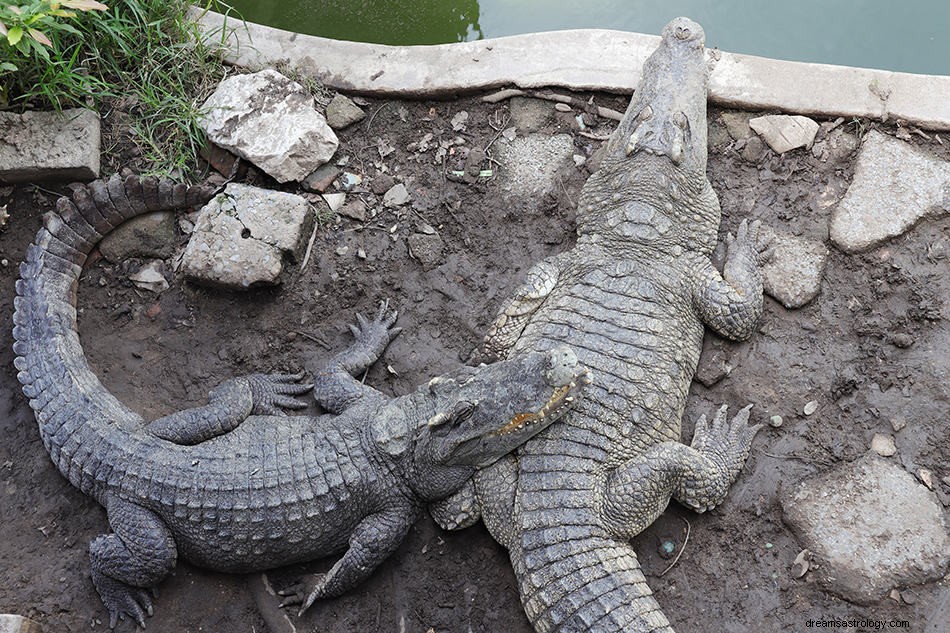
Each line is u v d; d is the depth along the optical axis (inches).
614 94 215.5
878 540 169.2
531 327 188.5
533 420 165.9
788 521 174.7
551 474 166.6
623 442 170.7
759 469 180.5
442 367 195.2
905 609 164.7
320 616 173.0
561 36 220.4
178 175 208.5
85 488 176.4
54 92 204.4
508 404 165.3
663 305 183.5
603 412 170.4
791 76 211.2
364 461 171.8
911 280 191.8
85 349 198.2
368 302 202.4
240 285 194.2
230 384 187.2
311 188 209.3
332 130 214.1
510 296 197.0
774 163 206.2
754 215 202.7
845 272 195.2
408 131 217.2
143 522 168.7
